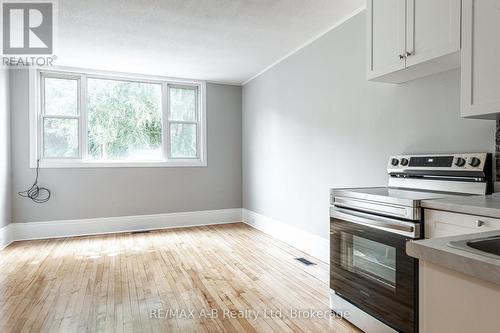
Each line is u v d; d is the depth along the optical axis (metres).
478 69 1.62
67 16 2.90
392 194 1.94
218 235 4.56
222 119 5.46
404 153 2.44
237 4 2.71
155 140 5.09
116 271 3.07
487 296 0.71
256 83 4.97
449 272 0.80
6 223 4.07
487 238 0.92
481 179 1.84
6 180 4.08
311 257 3.52
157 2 2.67
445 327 0.81
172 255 3.59
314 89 3.52
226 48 3.78
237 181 5.55
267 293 2.57
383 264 1.85
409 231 1.67
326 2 2.71
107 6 2.72
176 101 5.22
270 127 4.54
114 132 4.86
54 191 4.46
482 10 1.60
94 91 4.73
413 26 1.95
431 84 2.23
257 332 2.00
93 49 3.77
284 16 2.95
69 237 4.46
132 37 3.41
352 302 2.09
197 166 5.28
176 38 3.46
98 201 4.69
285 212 4.16
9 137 4.19
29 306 2.34
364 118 2.83
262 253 3.67
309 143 3.62
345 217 2.14
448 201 1.58
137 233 4.70
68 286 2.71
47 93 4.50
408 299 1.67
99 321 2.12
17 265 3.24
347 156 3.04
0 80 3.91
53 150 4.53
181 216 5.18
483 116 1.71
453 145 2.09
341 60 3.09
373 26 2.26
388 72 2.14
